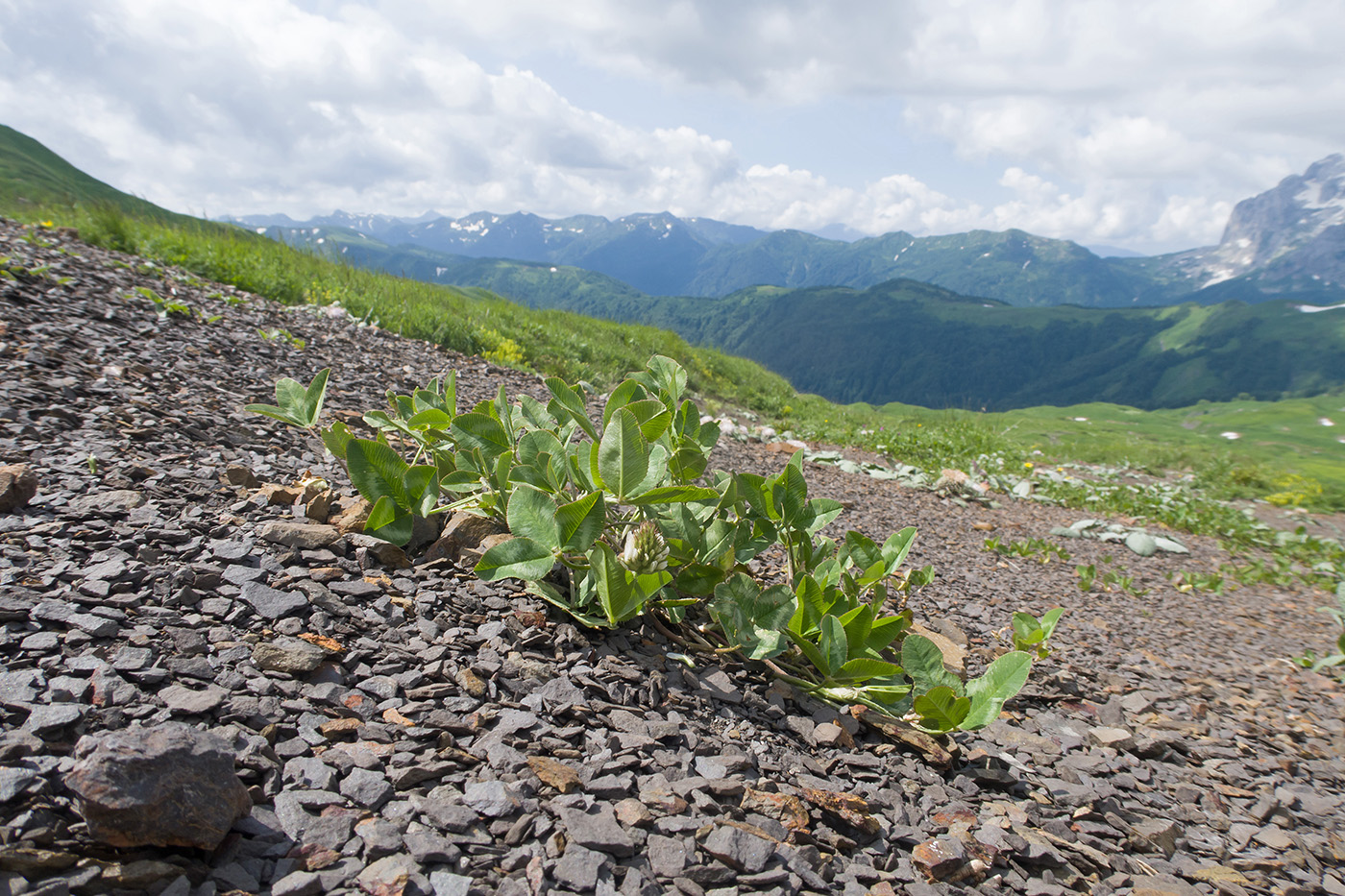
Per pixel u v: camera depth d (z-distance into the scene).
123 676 1.59
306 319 7.82
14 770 1.23
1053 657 3.91
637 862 1.43
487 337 10.47
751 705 2.29
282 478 3.13
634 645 2.43
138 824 1.14
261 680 1.71
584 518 2.07
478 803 1.48
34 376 3.49
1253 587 7.71
